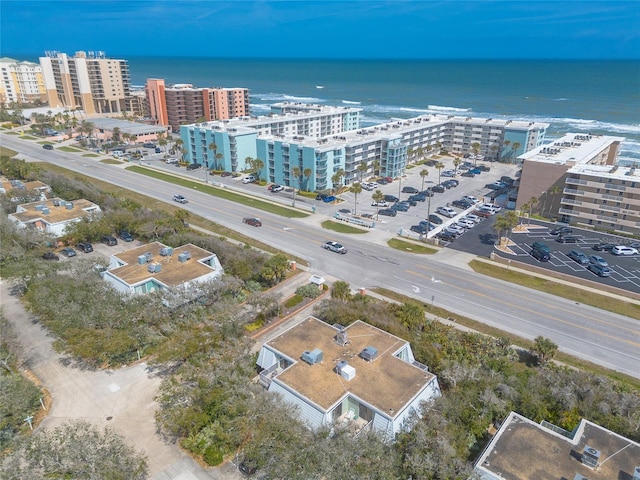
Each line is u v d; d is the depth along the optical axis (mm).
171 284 59062
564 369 49125
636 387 48500
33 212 87438
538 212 108562
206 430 39844
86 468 33094
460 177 141875
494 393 43156
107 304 53938
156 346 52594
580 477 31141
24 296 64125
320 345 47656
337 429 37062
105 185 125188
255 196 120438
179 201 111750
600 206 97562
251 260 72250
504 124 164250
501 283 73000
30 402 42938
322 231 95250
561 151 121312
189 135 149625
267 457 35125
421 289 70750
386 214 106312
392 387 41312
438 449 35156
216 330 50250
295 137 137000
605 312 64375
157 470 37500
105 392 46562
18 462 33594
